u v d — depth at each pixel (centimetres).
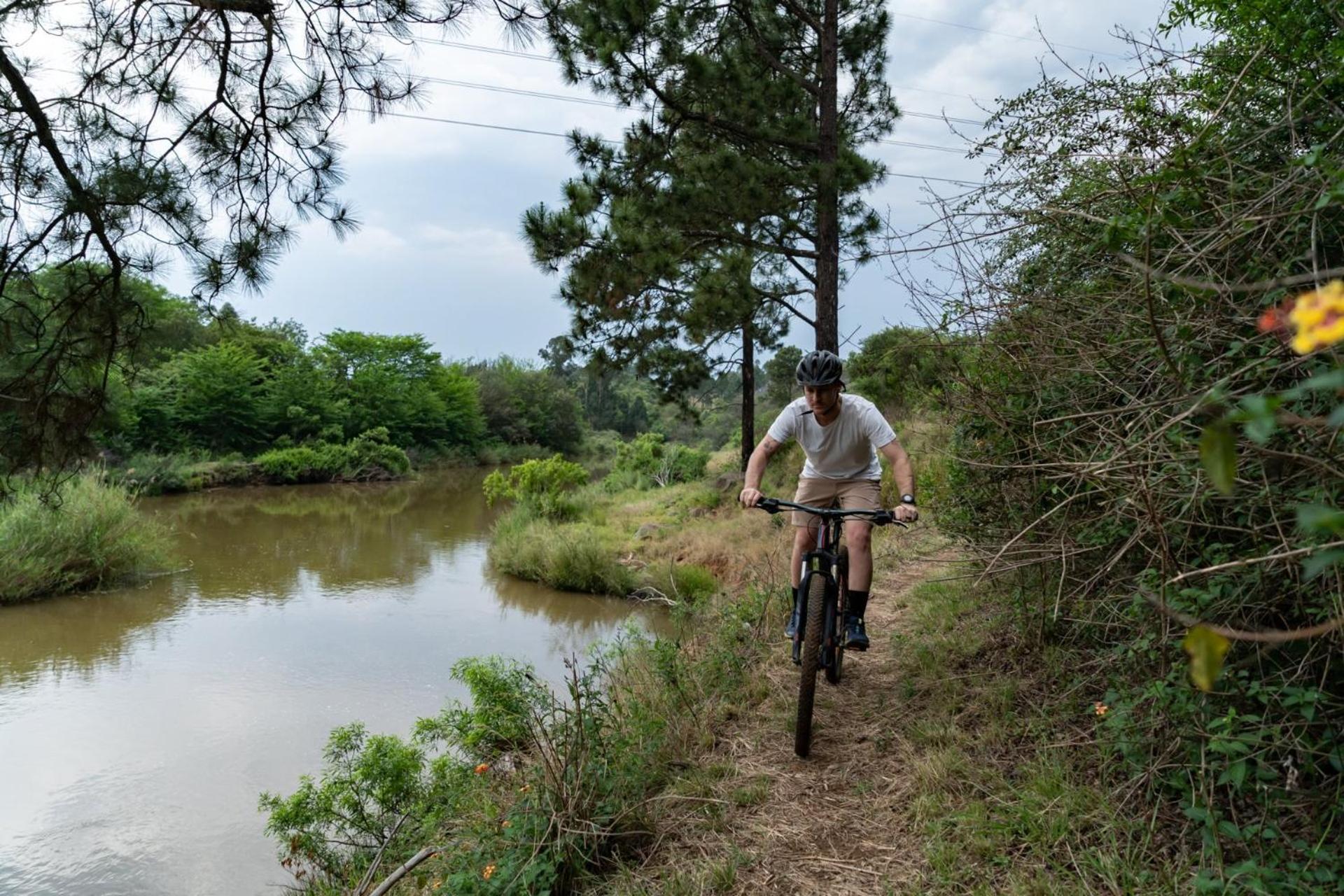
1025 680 385
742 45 1221
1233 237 214
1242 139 260
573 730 380
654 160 1198
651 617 1166
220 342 3703
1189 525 244
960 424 414
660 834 332
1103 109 318
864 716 408
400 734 744
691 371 1708
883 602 625
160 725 778
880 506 405
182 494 3031
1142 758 278
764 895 281
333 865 476
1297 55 250
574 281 1155
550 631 1098
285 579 1485
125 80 467
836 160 1160
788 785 354
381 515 2556
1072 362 307
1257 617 247
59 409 519
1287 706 235
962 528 425
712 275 1176
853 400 398
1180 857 247
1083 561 346
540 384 6875
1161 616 264
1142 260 254
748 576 941
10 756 709
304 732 759
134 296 513
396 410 4884
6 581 1273
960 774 328
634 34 1045
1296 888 212
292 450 3747
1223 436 72
